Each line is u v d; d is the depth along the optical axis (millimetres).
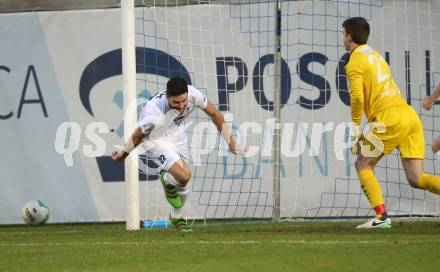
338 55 37125
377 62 28125
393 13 37125
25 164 37750
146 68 37656
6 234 31031
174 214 29578
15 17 38031
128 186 31719
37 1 37844
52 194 37656
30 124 37812
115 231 30859
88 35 37656
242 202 37344
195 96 29016
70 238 27266
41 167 37719
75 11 37625
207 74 37469
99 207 37562
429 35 37094
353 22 28188
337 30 37094
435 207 36844
